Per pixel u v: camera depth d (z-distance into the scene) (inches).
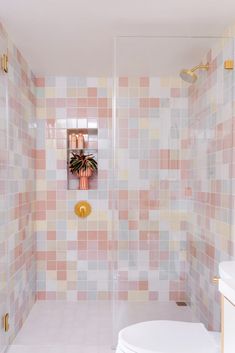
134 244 99.7
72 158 128.6
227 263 57.8
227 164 87.4
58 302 127.9
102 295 129.4
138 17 84.0
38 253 129.0
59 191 129.3
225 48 88.1
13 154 97.3
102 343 96.2
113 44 96.3
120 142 98.3
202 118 97.2
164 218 100.1
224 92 90.0
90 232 129.4
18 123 103.0
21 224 106.4
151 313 97.6
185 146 98.3
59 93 129.3
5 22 85.9
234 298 44.0
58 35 93.9
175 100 96.7
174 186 100.0
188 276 98.0
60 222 129.3
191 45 91.3
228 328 46.6
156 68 95.0
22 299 107.4
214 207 95.0
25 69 112.0
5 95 88.9
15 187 99.4
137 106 96.6
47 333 102.2
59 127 129.3
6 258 89.5
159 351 57.4
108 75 128.1
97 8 79.1
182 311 96.5
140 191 99.8
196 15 83.4
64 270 129.3
